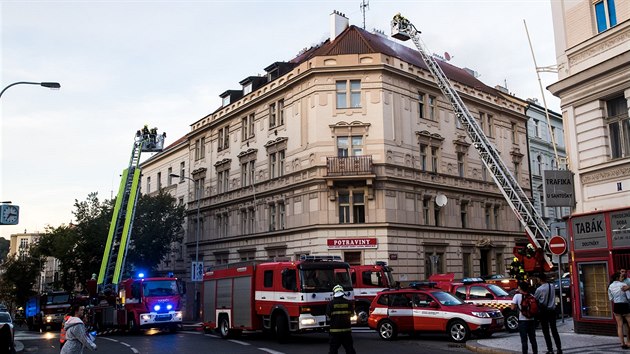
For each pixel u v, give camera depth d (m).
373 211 31.86
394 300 18.59
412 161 34.28
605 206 16.22
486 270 39.53
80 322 10.21
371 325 18.92
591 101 16.89
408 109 34.78
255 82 41.81
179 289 27.23
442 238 35.50
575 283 17.00
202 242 45.53
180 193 50.72
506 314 20.12
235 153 42.06
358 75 33.47
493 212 40.62
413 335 19.36
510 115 44.09
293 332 18.69
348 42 35.72
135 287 26.36
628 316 13.38
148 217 44.41
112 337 24.80
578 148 17.31
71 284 47.22
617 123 16.33
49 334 33.69
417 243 33.44
